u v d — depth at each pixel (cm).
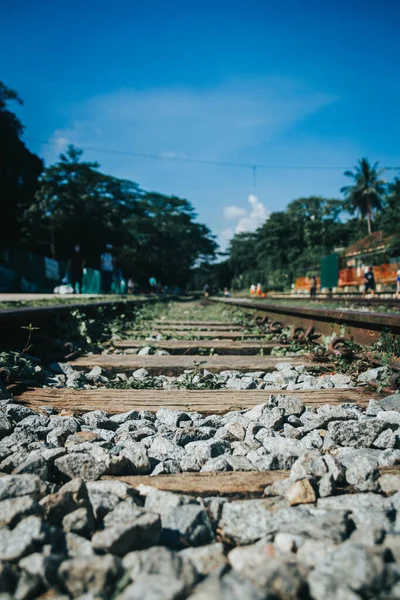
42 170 4947
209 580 129
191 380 461
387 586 124
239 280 9294
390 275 3164
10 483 180
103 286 2591
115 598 129
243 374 489
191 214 9494
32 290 2816
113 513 171
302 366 496
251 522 169
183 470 234
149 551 140
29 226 4406
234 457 239
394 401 326
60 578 132
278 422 298
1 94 4294
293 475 206
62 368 490
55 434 271
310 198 9044
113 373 502
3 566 132
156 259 7662
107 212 5362
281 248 8419
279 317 995
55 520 167
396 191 4778
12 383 384
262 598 116
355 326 589
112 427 311
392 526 165
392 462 231
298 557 146
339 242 8131
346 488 201
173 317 1370
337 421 268
